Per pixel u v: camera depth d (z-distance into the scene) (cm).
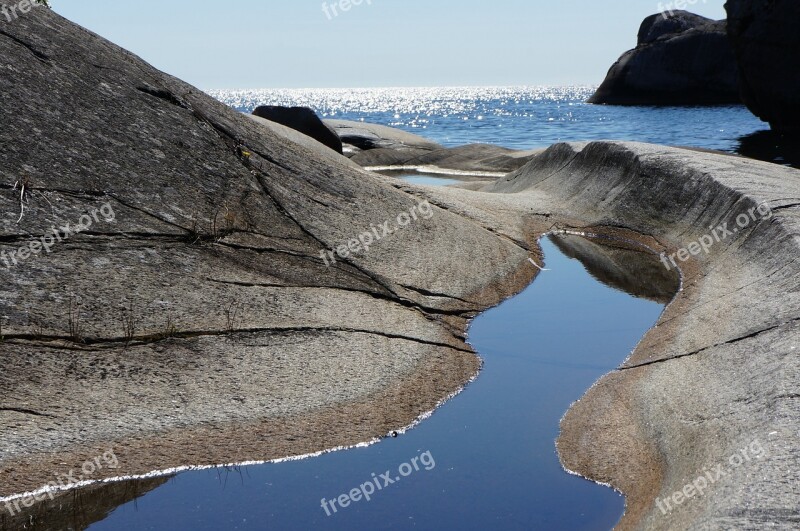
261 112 2306
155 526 505
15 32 926
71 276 704
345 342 741
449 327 851
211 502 532
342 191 1059
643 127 4281
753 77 3053
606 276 1090
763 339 652
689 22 6028
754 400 553
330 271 870
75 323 661
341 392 668
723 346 683
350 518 517
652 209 1311
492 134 4478
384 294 869
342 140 2864
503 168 2402
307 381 674
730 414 554
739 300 783
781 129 3125
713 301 831
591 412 656
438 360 760
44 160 802
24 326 641
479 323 889
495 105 11344
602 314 924
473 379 741
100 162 841
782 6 2872
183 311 716
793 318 658
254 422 616
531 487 555
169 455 572
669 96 5778
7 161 775
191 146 951
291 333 732
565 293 1010
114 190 820
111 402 605
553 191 1591
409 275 930
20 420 569
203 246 811
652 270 1116
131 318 687
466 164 2512
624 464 572
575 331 866
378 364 721
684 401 614
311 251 894
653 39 6097
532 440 623
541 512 524
